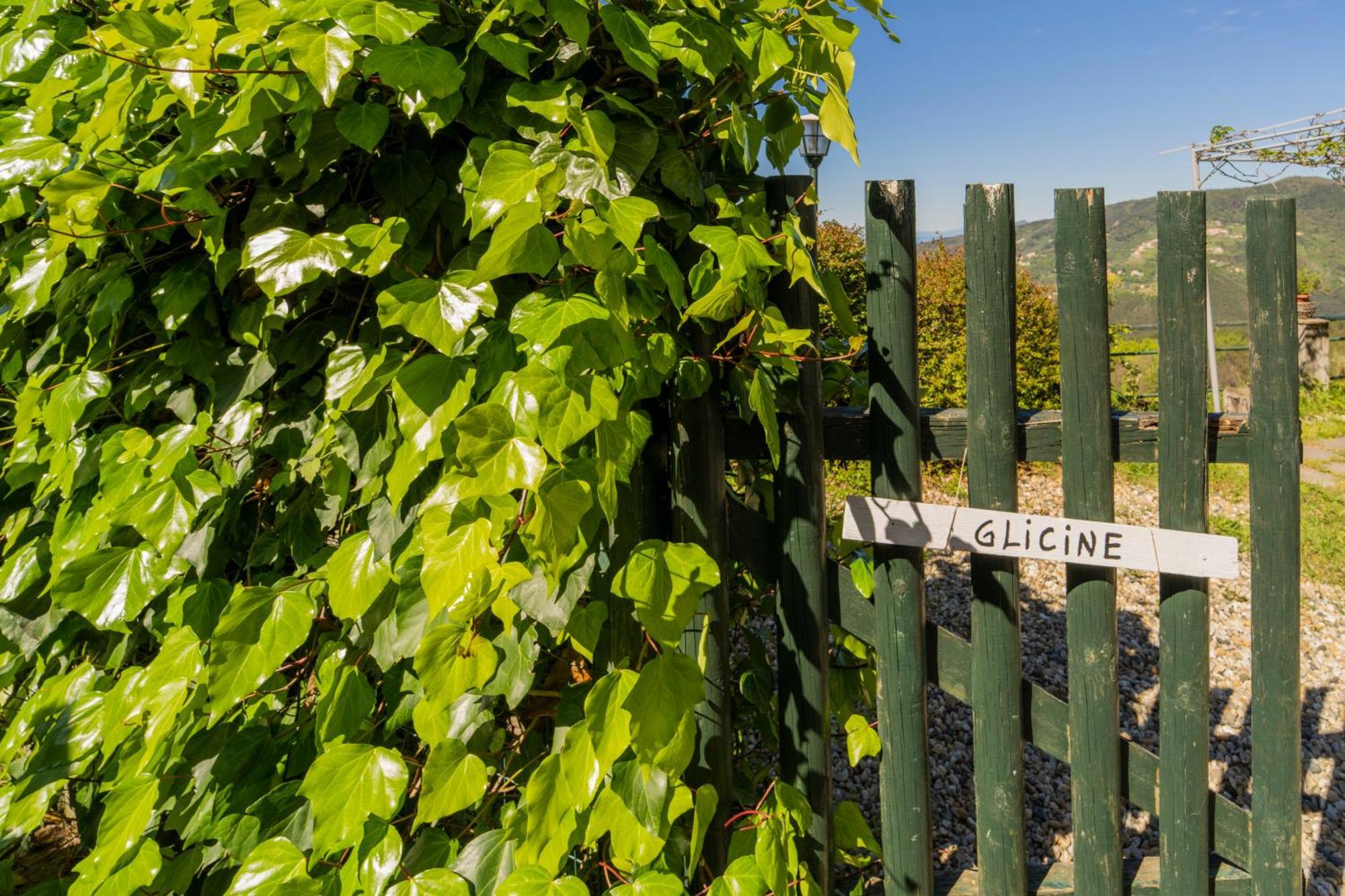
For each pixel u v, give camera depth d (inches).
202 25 44.1
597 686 47.9
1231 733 132.0
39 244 59.6
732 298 51.8
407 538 50.6
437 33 50.1
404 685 53.2
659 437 62.5
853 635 70.9
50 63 60.8
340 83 45.9
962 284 293.9
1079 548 64.1
